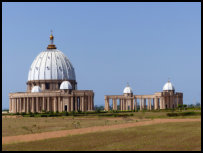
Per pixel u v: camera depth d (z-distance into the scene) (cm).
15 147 8800
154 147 8575
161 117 18938
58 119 19162
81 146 8806
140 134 10862
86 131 12038
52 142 9500
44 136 10862
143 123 15025
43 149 8475
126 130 11981
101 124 15175
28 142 9581
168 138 9912
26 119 19400
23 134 11606
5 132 12219
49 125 14950
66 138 10219
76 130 12575
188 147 8531
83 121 17275
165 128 12394
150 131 11581
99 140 9712
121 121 16775
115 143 9194
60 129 13188
